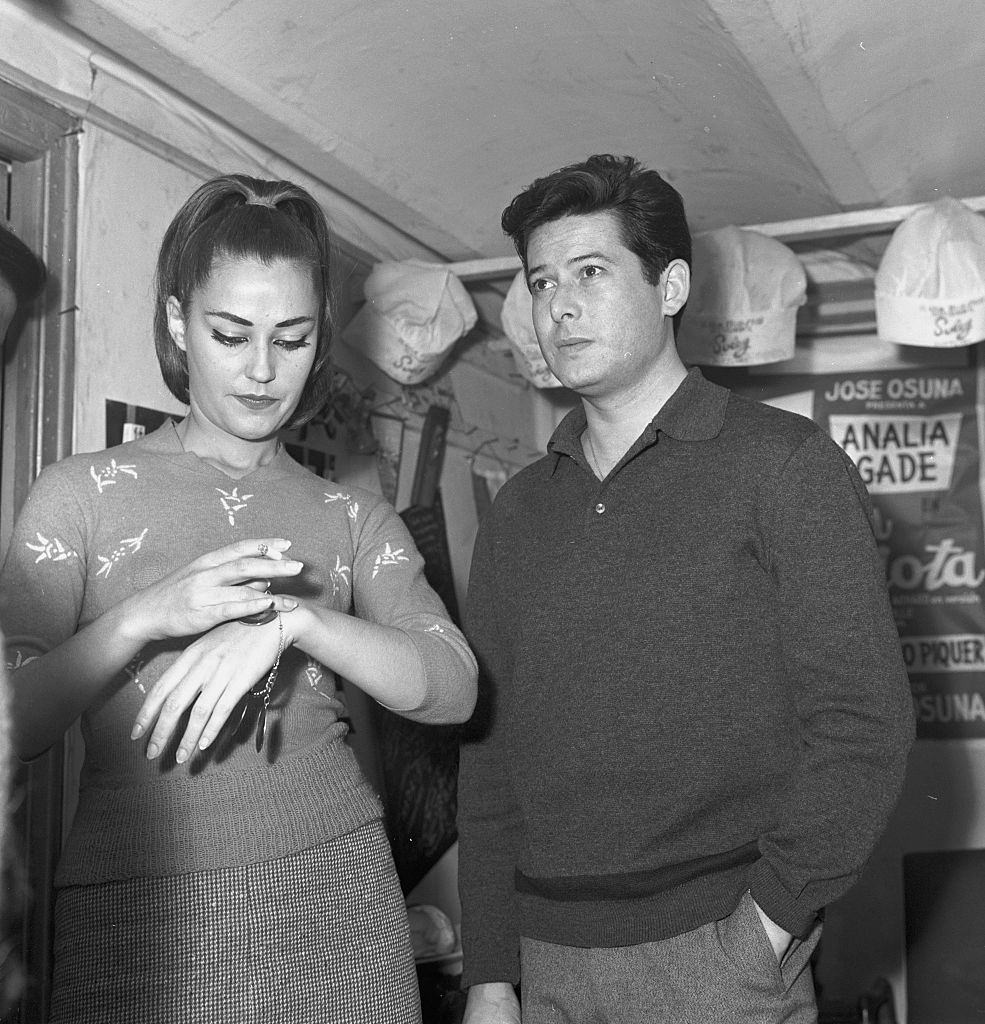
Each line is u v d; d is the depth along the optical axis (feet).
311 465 10.41
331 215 10.48
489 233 11.71
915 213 9.98
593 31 8.34
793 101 8.70
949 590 13.87
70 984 4.00
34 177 7.50
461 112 9.55
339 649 4.02
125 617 3.81
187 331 4.45
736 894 5.02
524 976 5.53
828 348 14.43
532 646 5.57
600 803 5.26
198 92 8.56
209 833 4.10
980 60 8.38
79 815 4.19
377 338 10.78
